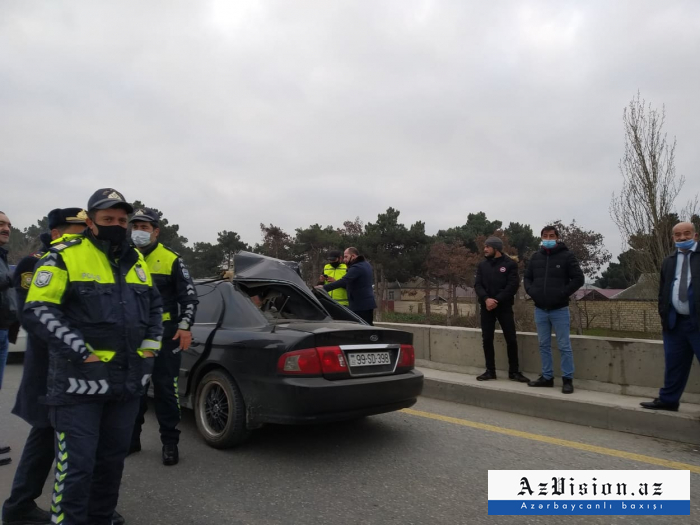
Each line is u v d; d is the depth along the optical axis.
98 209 2.63
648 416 5.01
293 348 4.11
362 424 5.36
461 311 49.50
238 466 4.14
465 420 5.55
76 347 2.47
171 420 4.17
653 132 18.66
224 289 5.07
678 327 4.93
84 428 2.55
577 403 5.45
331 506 3.44
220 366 4.55
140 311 2.75
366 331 4.45
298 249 48.69
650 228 18.83
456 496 3.62
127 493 3.62
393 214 43.25
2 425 5.32
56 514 2.52
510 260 6.63
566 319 5.95
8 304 4.23
